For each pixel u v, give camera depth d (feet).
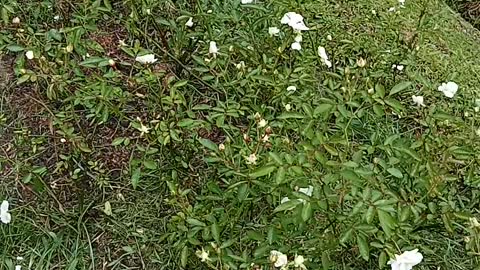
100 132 4.40
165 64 4.54
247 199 3.44
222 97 4.41
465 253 3.81
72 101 4.03
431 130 3.72
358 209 3.03
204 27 4.53
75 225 3.95
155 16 4.67
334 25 5.20
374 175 3.41
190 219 3.38
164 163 4.05
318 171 3.22
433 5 5.69
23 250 3.86
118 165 4.26
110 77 4.07
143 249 3.86
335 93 3.72
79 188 4.01
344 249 3.54
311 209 3.01
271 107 3.96
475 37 5.68
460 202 4.00
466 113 4.60
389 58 4.86
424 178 3.42
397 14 5.14
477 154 4.08
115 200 4.07
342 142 3.39
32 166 4.13
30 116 4.43
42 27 4.74
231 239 3.42
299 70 4.06
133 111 4.38
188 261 3.59
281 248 3.25
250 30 4.52
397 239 3.26
